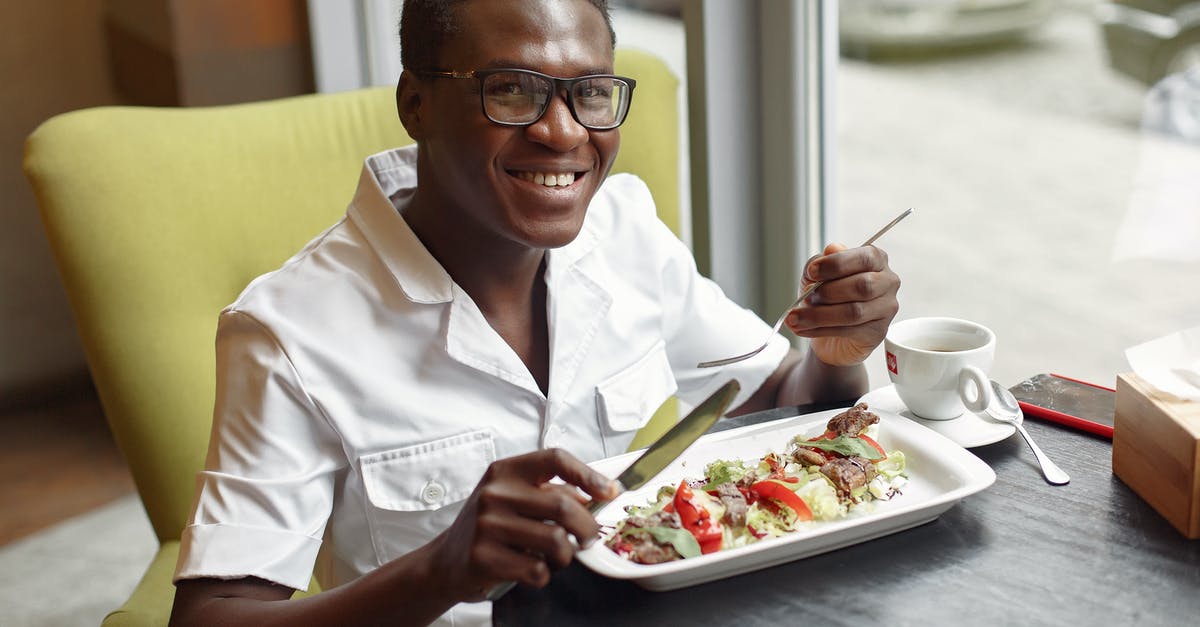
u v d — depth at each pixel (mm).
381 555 990
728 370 1236
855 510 842
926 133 1508
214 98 2123
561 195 920
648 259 1185
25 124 2574
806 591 743
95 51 2455
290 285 974
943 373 946
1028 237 1444
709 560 739
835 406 1041
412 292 974
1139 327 1356
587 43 917
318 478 946
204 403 1247
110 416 1251
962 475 862
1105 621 697
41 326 2791
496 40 891
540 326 1079
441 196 983
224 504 893
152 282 1243
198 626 843
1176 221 1286
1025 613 708
